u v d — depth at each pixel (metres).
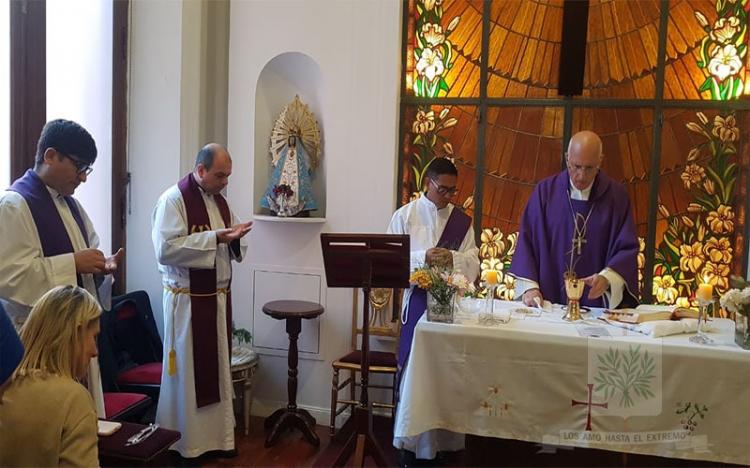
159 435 2.31
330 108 3.99
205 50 4.26
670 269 3.85
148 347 3.72
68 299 1.75
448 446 3.43
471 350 2.65
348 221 3.99
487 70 4.01
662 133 3.82
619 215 3.19
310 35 4.02
